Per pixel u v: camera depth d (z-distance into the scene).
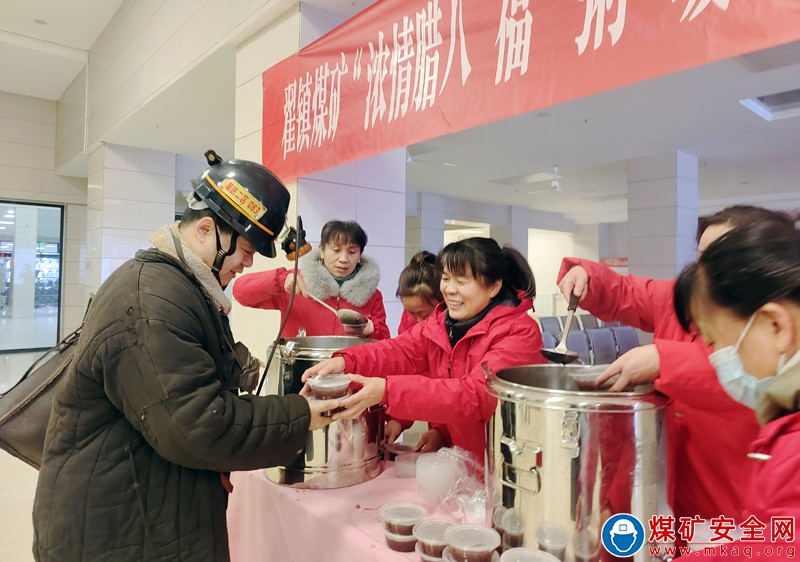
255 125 2.63
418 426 2.41
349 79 1.84
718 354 0.57
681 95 3.86
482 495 0.91
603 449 0.63
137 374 0.77
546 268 12.90
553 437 0.65
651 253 5.78
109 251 5.16
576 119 4.43
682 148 5.44
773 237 0.53
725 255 0.55
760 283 0.52
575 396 0.65
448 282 1.17
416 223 8.58
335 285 1.91
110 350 0.78
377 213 2.69
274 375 1.11
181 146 5.27
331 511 0.94
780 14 0.77
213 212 0.91
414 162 6.15
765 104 4.40
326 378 0.96
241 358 1.02
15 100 6.16
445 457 0.98
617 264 11.16
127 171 5.25
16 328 6.55
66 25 4.72
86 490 0.79
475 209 9.41
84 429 0.81
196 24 3.10
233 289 1.98
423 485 0.96
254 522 1.13
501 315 1.12
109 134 4.81
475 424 1.12
